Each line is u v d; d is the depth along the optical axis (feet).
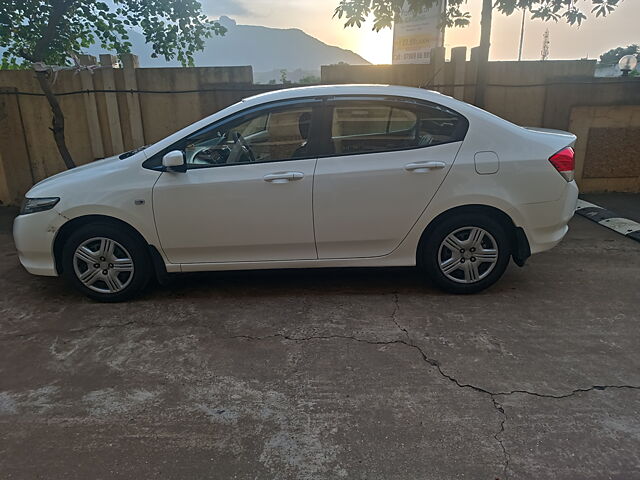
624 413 8.40
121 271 12.89
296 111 12.41
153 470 7.40
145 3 21.63
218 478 7.23
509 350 10.43
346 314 12.20
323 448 7.77
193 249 12.71
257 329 11.57
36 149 23.82
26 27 21.38
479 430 8.07
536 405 8.65
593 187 24.25
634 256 15.89
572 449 7.62
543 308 12.33
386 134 12.36
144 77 22.75
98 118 23.26
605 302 12.62
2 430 8.35
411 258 12.87
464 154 12.19
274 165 12.26
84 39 23.61
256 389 9.32
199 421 8.47
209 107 23.15
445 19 22.43
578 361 9.98
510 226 12.60
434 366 9.91
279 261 12.84
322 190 12.17
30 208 12.68
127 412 8.75
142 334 11.48
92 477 7.30
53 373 10.00
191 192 12.21
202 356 10.49
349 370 9.85
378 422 8.33
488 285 12.98
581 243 17.25
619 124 23.24
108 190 12.30
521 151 12.25
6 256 17.11
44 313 12.66
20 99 23.07
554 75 23.38
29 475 7.36
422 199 12.24
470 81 23.27
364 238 12.58
